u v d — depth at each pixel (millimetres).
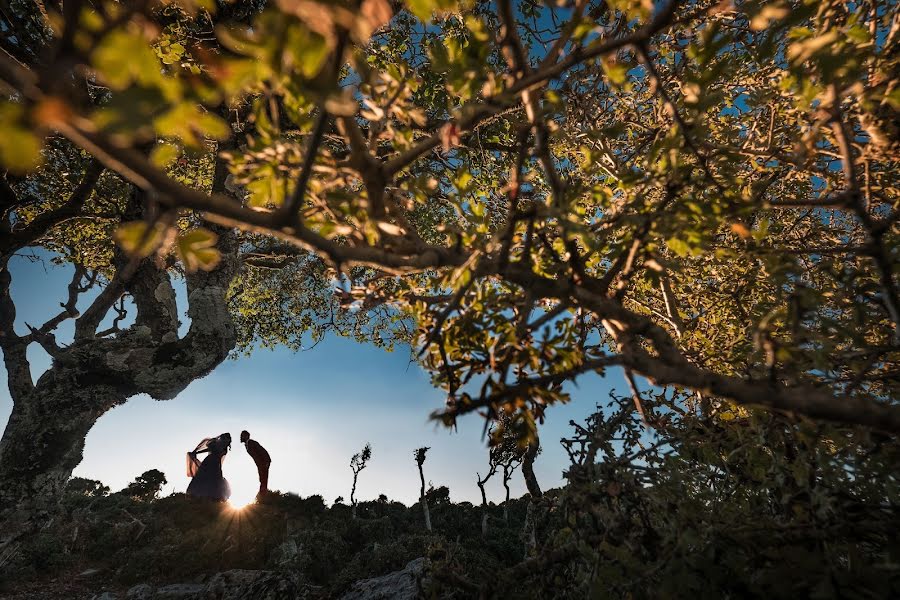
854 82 1158
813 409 938
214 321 9695
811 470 1374
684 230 1403
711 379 1034
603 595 1343
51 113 480
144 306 9578
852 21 1205
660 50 2982
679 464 1529
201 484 10297
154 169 623
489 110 1115
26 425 8523
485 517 9742
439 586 1799
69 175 9008
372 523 10656
